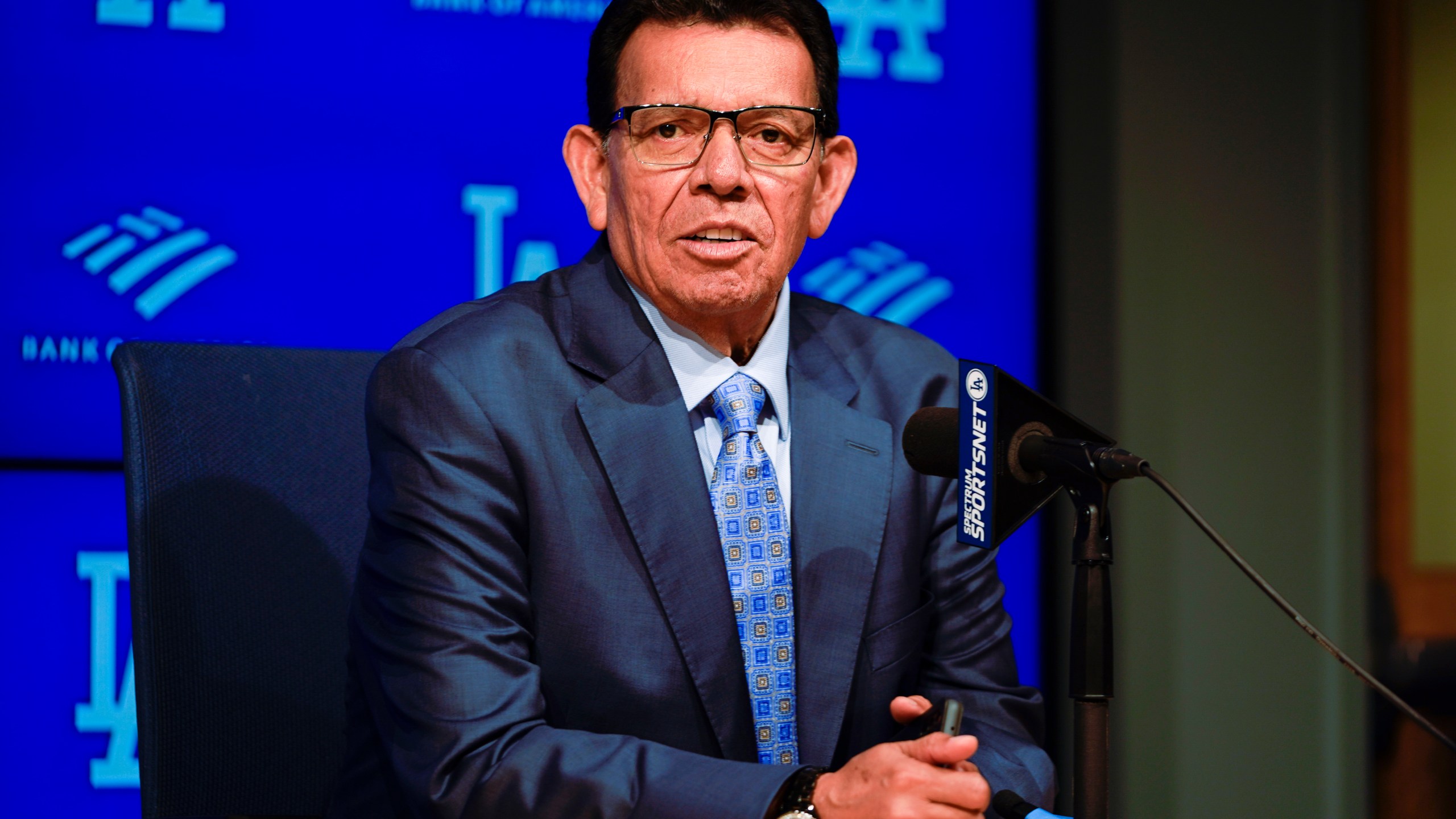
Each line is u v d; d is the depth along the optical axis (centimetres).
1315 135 589
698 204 246
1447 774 586
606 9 260
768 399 270
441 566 236
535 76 517
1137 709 568
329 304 498
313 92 498
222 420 275
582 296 270
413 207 507
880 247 547
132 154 484
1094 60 570
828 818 203
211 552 268
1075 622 194
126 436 268
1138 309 570
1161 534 572
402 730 233
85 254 480
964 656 277
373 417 256
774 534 258
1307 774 574
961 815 196
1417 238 601
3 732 470
